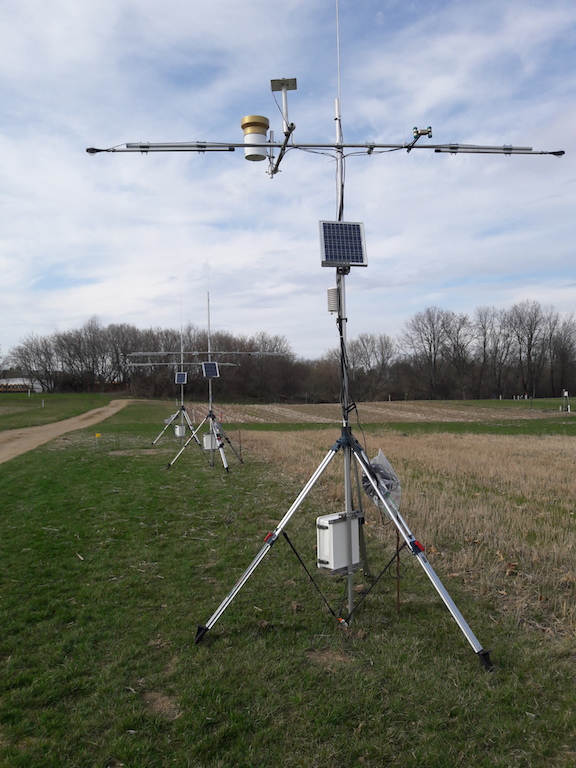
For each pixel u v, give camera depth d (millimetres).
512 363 80000
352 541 4012
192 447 16484
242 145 4004
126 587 4863
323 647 3732
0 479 10523
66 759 2637
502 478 10930
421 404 56375
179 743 2756
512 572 5191
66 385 85875
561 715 2932
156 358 69812
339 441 3980
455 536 6414
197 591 4766
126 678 3332
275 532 3965
